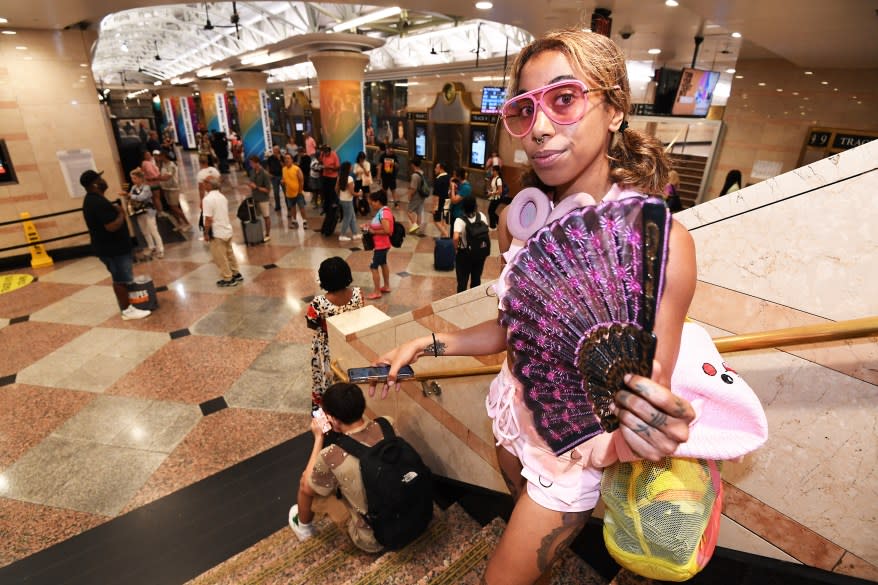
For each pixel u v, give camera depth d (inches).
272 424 159.5
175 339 214.5
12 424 158.1
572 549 74.0
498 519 85.8
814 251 43.9
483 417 94.0
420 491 90.7
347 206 367.6
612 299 26.6
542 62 28.8
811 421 48.4
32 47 303.0
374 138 774.5
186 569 108.0
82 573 107.7
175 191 384.8
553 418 31.9
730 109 392.2
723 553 58.7
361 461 88.4
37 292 270.2
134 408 166.7
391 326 106.8
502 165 489.4
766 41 248.8
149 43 851.4
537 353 30.7
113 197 353.4
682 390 32.9
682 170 480.4
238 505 126.6
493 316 78.1
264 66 738.8
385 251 258.7
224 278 276.5
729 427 31.9
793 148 362.3
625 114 30.3
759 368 50.7
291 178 404.8
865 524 46.9
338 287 138.9
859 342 43.9
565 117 28.4
